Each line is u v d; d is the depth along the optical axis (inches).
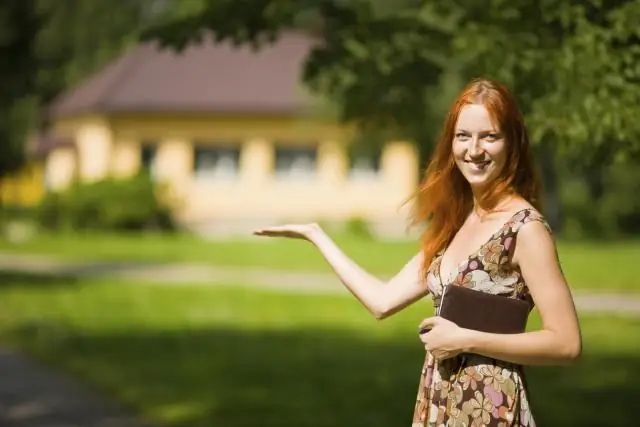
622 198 1555.1
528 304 142.6
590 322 684.1
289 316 711.1
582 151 284.0
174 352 547.2
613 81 250.4
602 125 251.0
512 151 146.4
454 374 143.5
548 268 139.3
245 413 389.1
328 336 620.1
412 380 470.6
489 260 141.9
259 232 169.5
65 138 1717.5
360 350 566.6
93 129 1637.6
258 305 770.2
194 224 1628.9
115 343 576.7
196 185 1633.9
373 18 328.5
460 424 141.7
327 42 334.3
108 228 1461.6
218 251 1240.8
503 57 272.8
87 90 1726.1
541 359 137.2
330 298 817.5
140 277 968.9
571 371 512.7
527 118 262.7
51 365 498.0
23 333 611.5
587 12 263.0
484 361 142.0
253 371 489.4
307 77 341.7
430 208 154.4
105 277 964.0
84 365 497.4
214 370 490.0
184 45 329.7
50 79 935.0
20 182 1774.1
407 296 157.2
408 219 161.0
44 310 724.7
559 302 138.3
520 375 142.6
